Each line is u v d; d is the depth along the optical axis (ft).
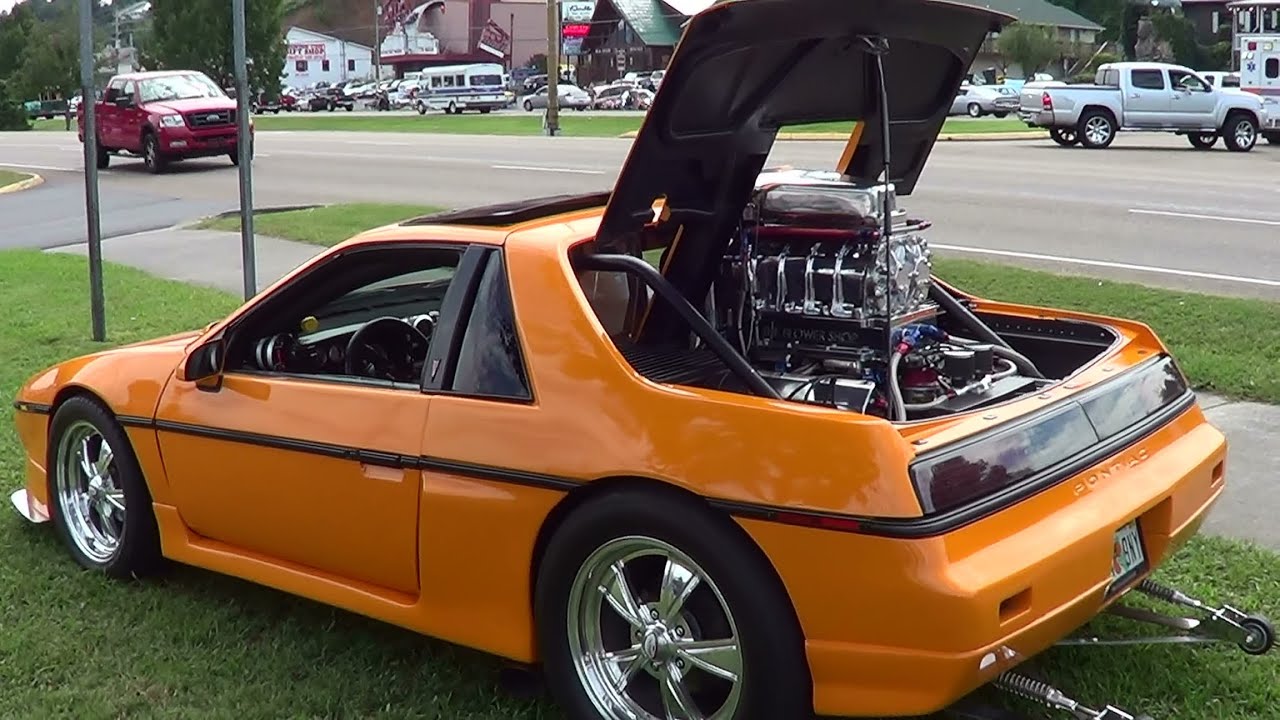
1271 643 13.05
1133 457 12.80
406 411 13.33
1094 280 35.01
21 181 84.79
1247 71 91.35
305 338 15.62
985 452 11.32
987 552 10.82
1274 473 20.33
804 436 10.94
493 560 12.71
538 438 12.28
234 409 14.88
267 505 14.69
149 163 88.48
